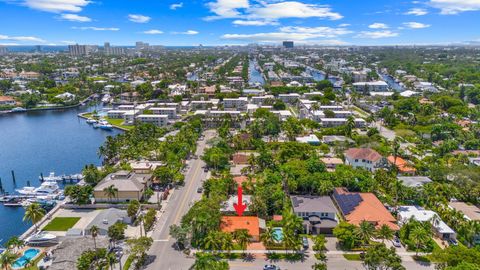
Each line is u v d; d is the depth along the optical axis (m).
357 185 144.75
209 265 86.88
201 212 111.62
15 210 140.12
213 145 199.88
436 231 115.12
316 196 135.12
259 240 110.62
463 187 141.62
